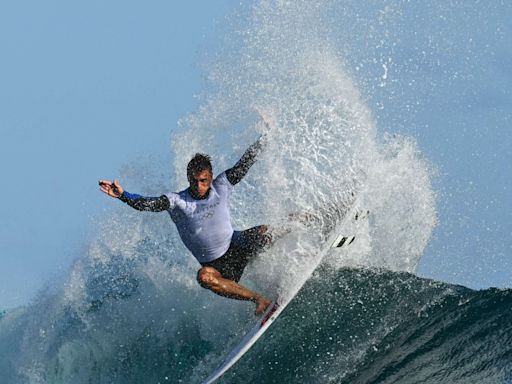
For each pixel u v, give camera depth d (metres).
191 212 22.16
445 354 22.36
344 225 24.00
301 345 23.41
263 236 23.39
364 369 22.33
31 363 25.58
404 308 24.23
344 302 24.73
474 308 23.62
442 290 24.81
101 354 24.94
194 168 21.69
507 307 23.23
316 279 25.55
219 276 22.88
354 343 23.23
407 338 23.12
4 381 25.45
